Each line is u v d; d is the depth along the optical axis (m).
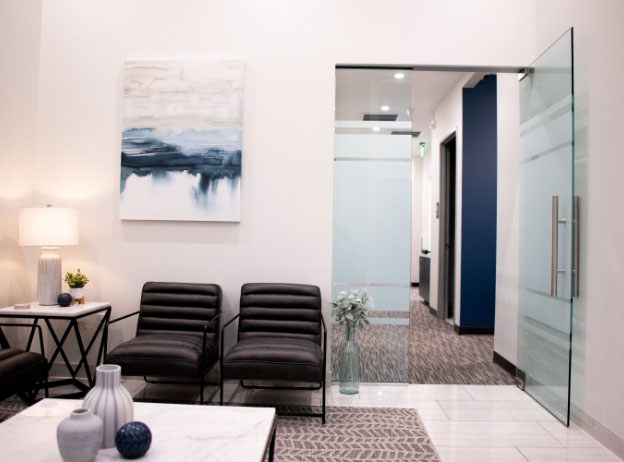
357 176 3.74
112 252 3.67
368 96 3.75
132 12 3.70
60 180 3.71
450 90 6.30
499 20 3.67
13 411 3.00
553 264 3.04
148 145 3.63
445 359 4.54
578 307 3.01
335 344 3.67
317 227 3.63
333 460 2.44
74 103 3.71
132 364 2.86
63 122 3.72
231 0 3.69
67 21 3.73
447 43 3.66
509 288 4.16
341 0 3.69
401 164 3.74
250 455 1.63
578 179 3.06
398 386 3.69
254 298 3.40
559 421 3.04
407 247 3.73
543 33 3.51
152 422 1.90
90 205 3.69
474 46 3.66
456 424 2.96
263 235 3.63
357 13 3.68
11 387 2.56
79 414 1.50
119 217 3.67
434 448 2.61
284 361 2.84
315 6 3.69
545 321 3.26
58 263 3.38
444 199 6.77
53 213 3.25
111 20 3.71
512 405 3.32
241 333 3.37
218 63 3.63
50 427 1.85
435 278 7.01
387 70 3.75
